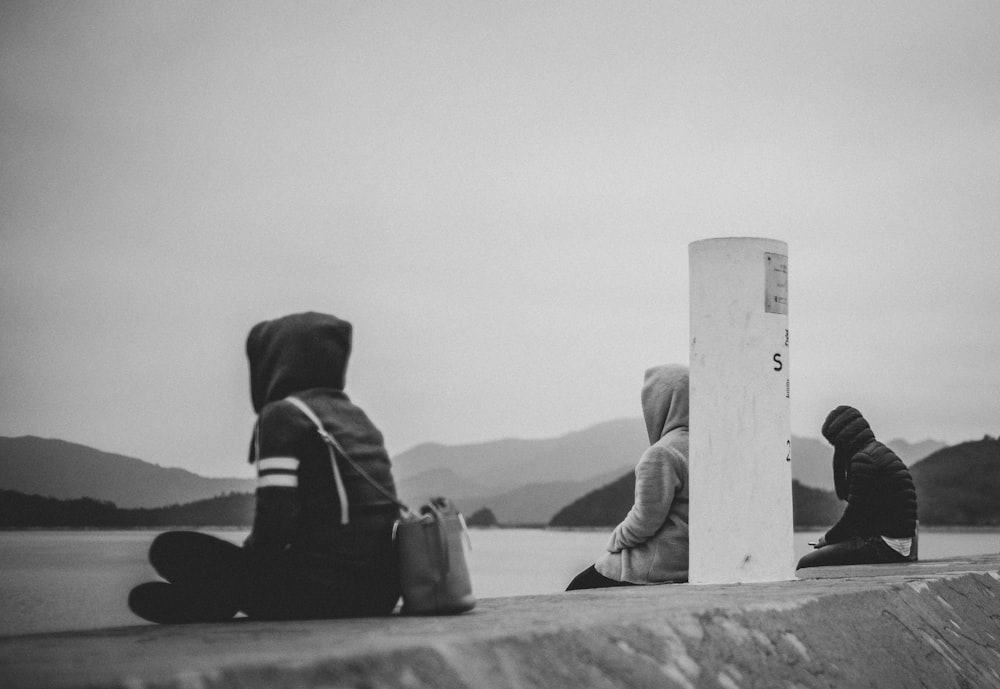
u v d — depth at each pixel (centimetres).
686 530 661
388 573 449
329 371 470
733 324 604
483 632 326
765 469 599
